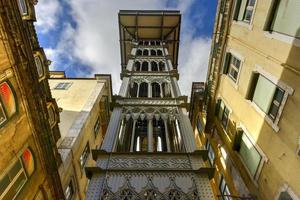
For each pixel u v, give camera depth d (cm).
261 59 1232
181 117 1866
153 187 1197
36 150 1153
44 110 1204
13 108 979
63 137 1819
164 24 3844
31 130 1108
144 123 1934
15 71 982
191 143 1558
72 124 1975
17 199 996
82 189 2025
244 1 1502
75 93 2486
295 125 927
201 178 1269
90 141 2211
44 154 1210
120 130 1791
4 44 920
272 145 1086
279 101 1070
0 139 895
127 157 1419
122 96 2167
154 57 3256
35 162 1141
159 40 3925
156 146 1800
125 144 1761
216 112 1933
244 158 1398
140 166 1346
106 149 1502
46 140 1212
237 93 1530
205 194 1170
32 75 1076
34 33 1228
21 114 1033
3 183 905
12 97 972
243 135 1429
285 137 989
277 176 1032
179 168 1325
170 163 1373
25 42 1024
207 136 2175
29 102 1071
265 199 1124
